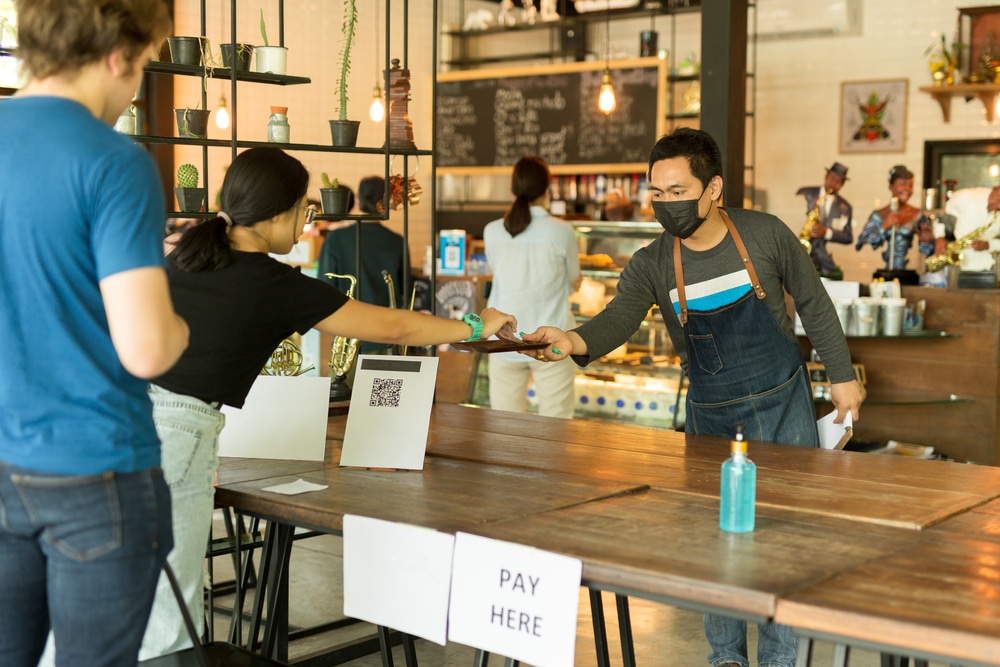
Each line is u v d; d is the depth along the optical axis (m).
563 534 2.11
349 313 2.52
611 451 3.03
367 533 2.22
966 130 8.73
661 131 8.96
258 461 2.91
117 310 1.56
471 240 8.51
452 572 2.08
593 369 5.69
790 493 2.49
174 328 1.61
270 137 3.84
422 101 10.11
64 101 1.62
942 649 1.56
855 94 9.16
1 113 1.62
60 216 1.56
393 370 2.85
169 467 2.29
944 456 5.55
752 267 3.10
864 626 1.62
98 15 1.62
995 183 8.61
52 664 2.41
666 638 3.76
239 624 3.27
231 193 2.45
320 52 9.23
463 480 2.64
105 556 1.61
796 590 1.74
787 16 9.36
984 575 1.84
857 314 5.26
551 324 5.48
